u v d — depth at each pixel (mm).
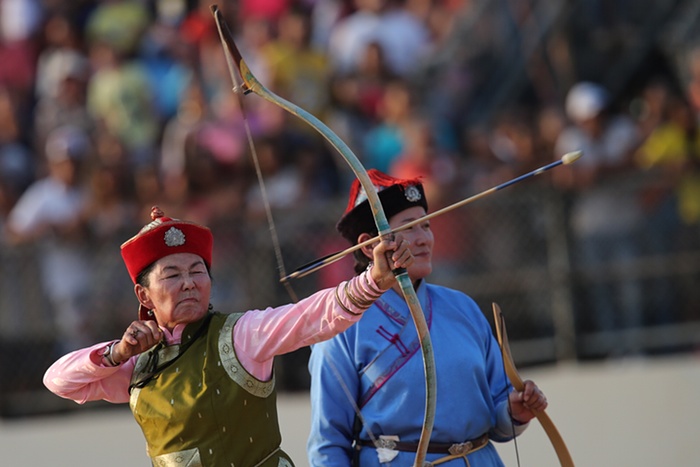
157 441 11164
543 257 25234
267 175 27391
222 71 30500
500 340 12898
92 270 25766
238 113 28672
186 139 27578
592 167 25766
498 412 13320
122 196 27578
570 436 22656
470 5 32750
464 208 25375
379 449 12844
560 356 25031
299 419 23391
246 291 25062
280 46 30078
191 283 11227
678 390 23328
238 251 25156
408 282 10773
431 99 30656
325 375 12992
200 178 27297
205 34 31531
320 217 24984
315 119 11250
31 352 25812
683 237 24969
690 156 26016
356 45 30984
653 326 24969
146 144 29969
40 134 30656
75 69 31406
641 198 25094
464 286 25297
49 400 25781
